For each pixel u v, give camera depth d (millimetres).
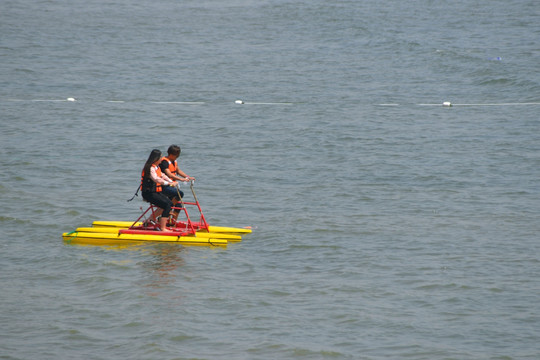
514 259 45219
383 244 48188
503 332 34969
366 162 72375
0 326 35250
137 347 33125
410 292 39906
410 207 57312
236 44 162625
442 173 68000
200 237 47969
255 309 37406
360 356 32531
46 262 44125
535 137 82625
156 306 37656
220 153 76062
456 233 50625
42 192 60156
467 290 40156
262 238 49312
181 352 32688
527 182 64750
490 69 125688
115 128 87938
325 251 46781
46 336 34281
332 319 36312
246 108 101375
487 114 96562
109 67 135625
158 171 48469
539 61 132500
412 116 95812
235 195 60625
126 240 47688
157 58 145875
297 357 32438
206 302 38250
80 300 38469
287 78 125938
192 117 95188
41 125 88625
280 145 79750
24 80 121875
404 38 163500
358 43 160750
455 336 34531
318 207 57188
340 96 110500
